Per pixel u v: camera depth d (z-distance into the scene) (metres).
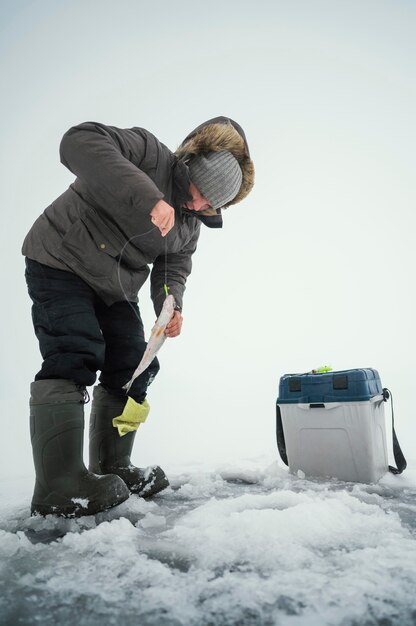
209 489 1.63
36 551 0.97
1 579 0.83
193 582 0.81
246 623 0.68
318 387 1.81
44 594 0.77
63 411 1.25
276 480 1.76
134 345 1.60
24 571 0.86
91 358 1.34
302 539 1.00
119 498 1.22
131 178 1.25
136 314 1.65
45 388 1.27
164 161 1.47
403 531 1.06
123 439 1.57
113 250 1.44
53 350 1.31
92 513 1.19
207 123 1.56
